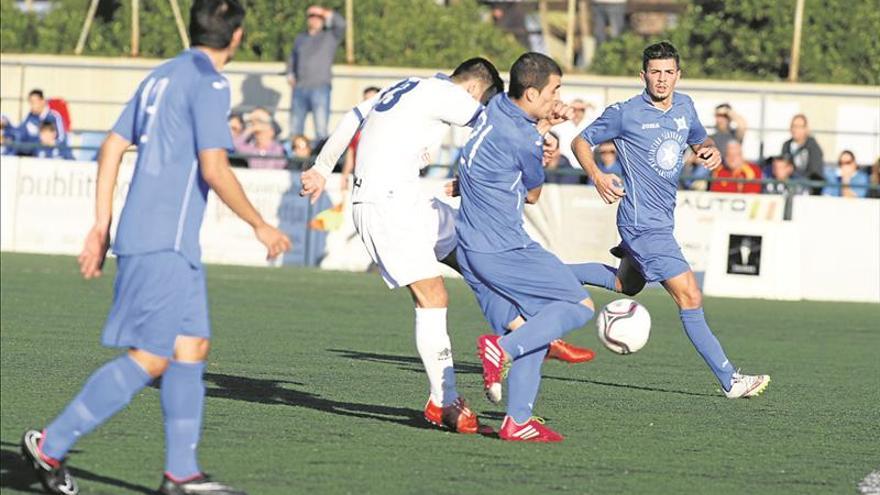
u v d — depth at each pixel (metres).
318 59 52.50
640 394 24.09
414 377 24.77
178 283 14.20
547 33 67.62
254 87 58.34
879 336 35.56
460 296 42.88
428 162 19.61
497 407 22.06
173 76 14.35
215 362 25.75
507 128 18.92
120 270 14.30
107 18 67.75
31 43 66.75
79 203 50.50
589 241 46.56
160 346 14.19
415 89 19.52
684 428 20.44
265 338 30.05
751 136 54.25
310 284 43.31
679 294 23.95
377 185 19.33
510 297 19.28
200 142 14.16
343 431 18.98
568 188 46.66
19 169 50.91
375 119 19.61
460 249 19.55
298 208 48.72
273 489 15.18
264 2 62.03
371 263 48.53
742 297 45.47
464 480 16.03
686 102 24.02
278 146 50.72
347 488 15.36
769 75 60.22
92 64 60.03
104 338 14.30
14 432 17.83
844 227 45.47
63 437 14.39
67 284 40.19
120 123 14.56
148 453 16.81
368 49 60.91
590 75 58.06
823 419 21.92
